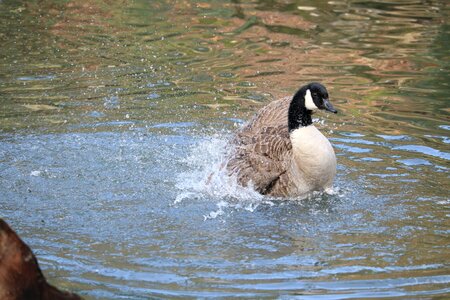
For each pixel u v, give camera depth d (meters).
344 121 15.49
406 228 11.43
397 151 14.12
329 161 12.62
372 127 15.17
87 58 19.16
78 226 11.49
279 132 13.56
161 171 13.59
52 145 14.34
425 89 17.20
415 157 13.87
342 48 20.05
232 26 21.94
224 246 10.91
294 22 22.27
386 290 9.54
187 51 19.88
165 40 20.72
